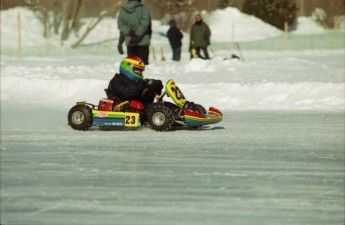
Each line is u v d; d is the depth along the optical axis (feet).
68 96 107.65
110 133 74.18
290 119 85.05
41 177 51.39
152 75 119.96
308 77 117.29
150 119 74.49
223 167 54.70
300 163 56.24
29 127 79.41
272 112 92.02
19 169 54.49
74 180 50.24
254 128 77.56
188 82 112.06
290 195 45.24
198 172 52.80
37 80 111.96
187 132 74.74
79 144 66.74
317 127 77.87
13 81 111.96
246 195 45.32
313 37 264.93
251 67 134.00
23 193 46.32
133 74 75.15
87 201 44.06
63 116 88.99
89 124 75.92
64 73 122.11
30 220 39.83
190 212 41.32
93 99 105.70
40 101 104.32
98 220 39.73
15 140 69.51
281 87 104.22
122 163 56.59
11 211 41.75
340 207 42.22
